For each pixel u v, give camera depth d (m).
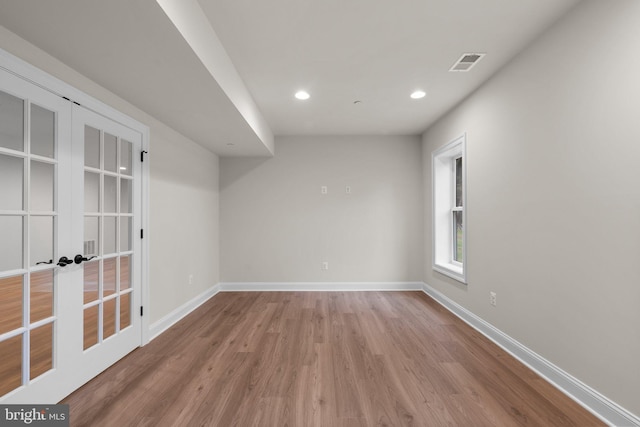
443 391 1.99
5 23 1.49
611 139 1.67
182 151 3.54
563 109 1.99
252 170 4.85
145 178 2.77
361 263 4.80
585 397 1.82
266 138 4.13
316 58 2.50
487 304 2.91
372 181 4.81
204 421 1.69
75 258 1.95
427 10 1.93
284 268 4.83
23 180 1.67
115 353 2.37
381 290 4.76
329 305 3.97
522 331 2.42
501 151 2.67
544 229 2.17
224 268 4.83
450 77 2.84
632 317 1.57
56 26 1.51
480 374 2.20
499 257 2.71
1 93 1.60
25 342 1.65
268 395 1.94
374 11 1.94
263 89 3.09
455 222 4.21
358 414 1.75
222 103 2.56
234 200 4.85
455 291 3.61
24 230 1.67
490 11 1.94
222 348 2.65
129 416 1.73
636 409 1.55
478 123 3.04
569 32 1.93
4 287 1.60
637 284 1.54
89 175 2.17
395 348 2.65
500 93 2.68
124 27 1.52
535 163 2.25
